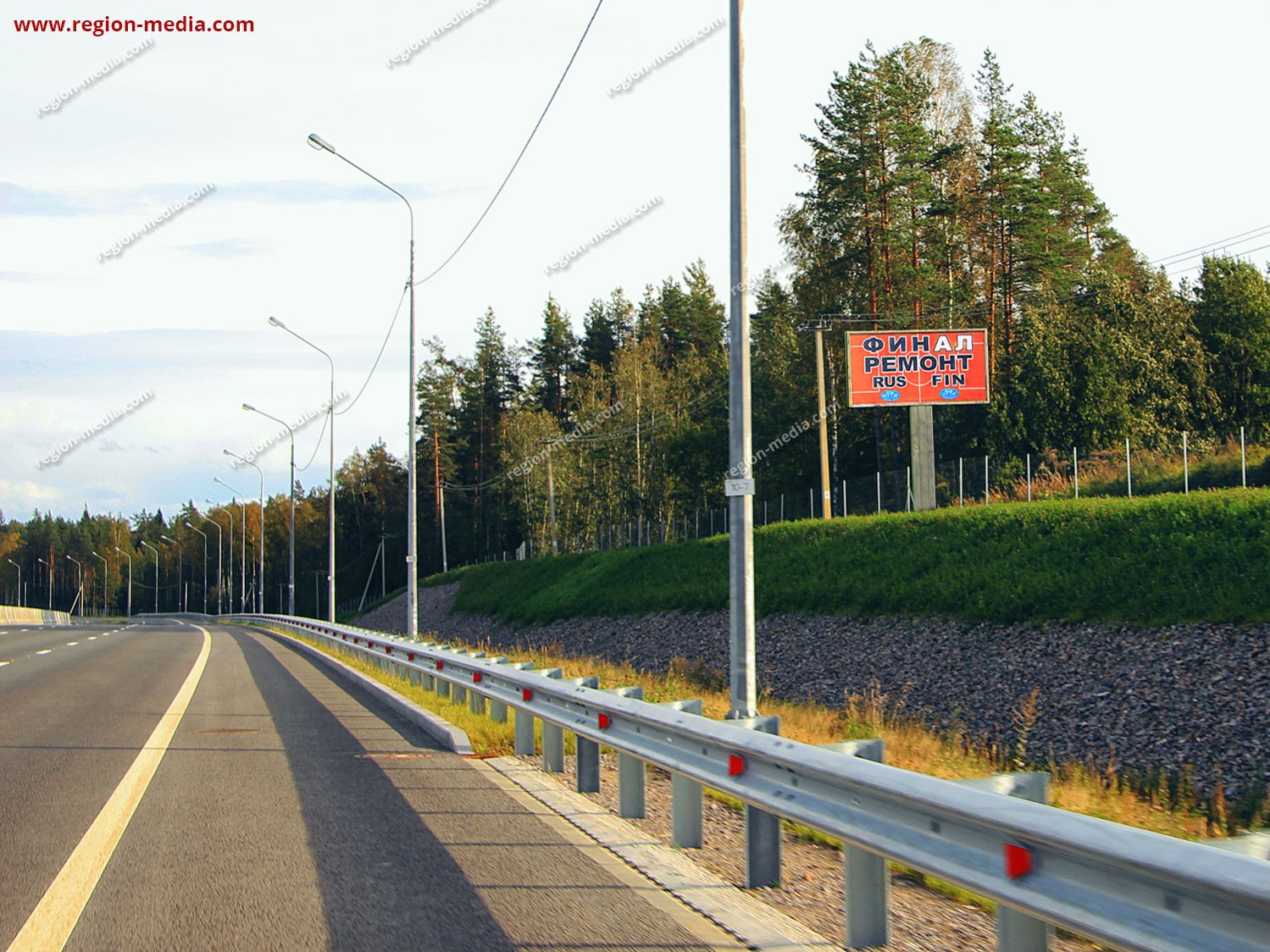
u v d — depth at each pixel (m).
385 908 6.47
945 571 31.09
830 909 6.52
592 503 86.06
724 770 7.28
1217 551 24.62
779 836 7.03
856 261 54.56
